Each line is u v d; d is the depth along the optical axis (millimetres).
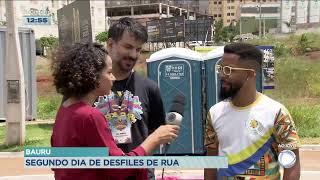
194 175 6082
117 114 3176
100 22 84438
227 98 2830
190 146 8844
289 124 2699
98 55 2531
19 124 10422
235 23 110938
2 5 55438
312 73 22719
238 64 2732
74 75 2459
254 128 2709
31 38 14188
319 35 55688
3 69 14172
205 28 46594
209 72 8820
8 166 8758
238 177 2727
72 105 2502
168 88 8789
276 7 102938
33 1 70438
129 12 115562
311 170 8375
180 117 2779
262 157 2703
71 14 19453
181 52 8789
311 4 71000
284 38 56688
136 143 3184
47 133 12172
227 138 2777
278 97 18297
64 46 2629
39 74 31531
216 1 126250
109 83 2598
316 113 14305
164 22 45312
